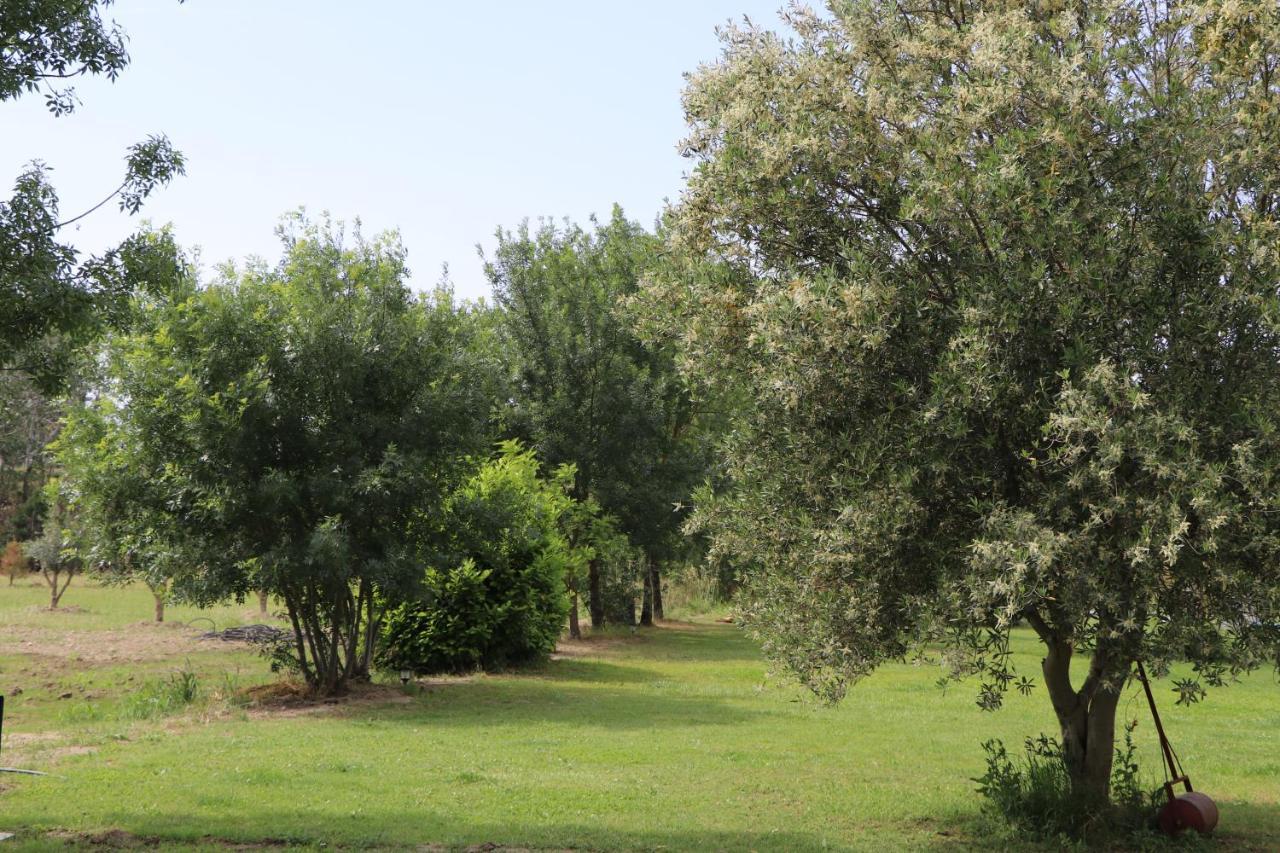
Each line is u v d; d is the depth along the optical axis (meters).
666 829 9.09
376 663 21.53
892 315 7.61
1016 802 9.41
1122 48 7.58
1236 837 9.36
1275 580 6.95
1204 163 7.50
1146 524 6.36
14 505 60.16
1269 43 7.08
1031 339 7.36
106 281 9.73
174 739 12.98
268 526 16.77
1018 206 7.27
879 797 10.70
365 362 17.11
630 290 33.25
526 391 31.97
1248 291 7.07
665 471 32.97
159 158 9.96
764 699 18.72
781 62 8.79
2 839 7.87
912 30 8.66
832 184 8.30
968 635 7.50
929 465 7.22
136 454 16.23
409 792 10.20
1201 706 19.38
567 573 28.22
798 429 7.97
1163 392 7.14
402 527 17.66
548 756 12.48
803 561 8.26
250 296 16.91
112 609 34.97
